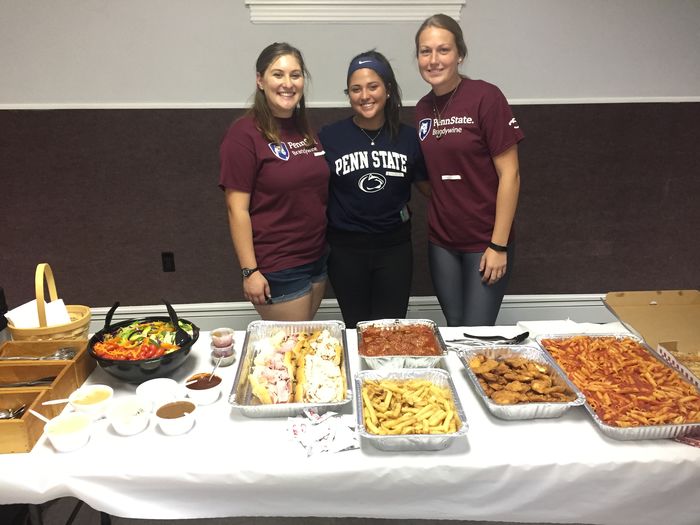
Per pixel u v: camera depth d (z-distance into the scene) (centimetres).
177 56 291
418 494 120
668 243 335
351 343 177
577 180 321
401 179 221
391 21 291
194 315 332
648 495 121
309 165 204
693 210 330
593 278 340
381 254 231
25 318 161
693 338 167
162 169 308
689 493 121
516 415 132
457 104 207
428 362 152
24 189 307
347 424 132
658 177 323
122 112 298
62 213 312
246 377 148
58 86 293
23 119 296
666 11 295
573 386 137
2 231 313
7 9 279
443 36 196
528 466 118
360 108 204
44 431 125
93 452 122
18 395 133
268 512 122
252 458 120
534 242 331
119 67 292
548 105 308
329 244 235
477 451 122
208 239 321
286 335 171
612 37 298
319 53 295
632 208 328
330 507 121
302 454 121
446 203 221
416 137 223
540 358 155
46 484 116
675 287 343
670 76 306
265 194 204
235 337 183
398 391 137
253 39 291
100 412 135
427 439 118
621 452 121
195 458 120
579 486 120
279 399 137
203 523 187
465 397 145
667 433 123
